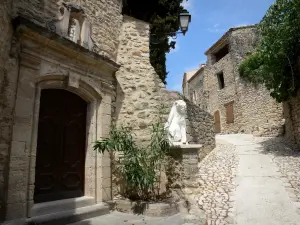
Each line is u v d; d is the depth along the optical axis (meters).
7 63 3.49
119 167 5.11
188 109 8.75
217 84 21.31
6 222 3.15
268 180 6.14
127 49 6.04
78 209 4.12
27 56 3.81
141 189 4.89
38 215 3.61
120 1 6.32
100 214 4.35
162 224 3.80
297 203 4.59
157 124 5.14
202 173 7.46
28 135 3.66
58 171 4.32
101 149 4.36
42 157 4.09
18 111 3.57
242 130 17.69
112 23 5.88
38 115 3.93
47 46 4.10
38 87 3.99
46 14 4.34
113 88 5.51
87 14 5.17
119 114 5.50
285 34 8.66
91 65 4.91
